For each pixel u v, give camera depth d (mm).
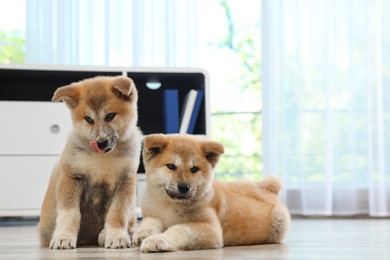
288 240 2336
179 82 3883
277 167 4180
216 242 1942
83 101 2021
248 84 4883
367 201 4121
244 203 2135
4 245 2209
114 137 1989
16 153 3428
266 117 4234
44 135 3453
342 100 4195
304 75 4230
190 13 4336
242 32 4867
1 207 3402
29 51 4207
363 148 4141
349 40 4176
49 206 2109
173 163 1967
